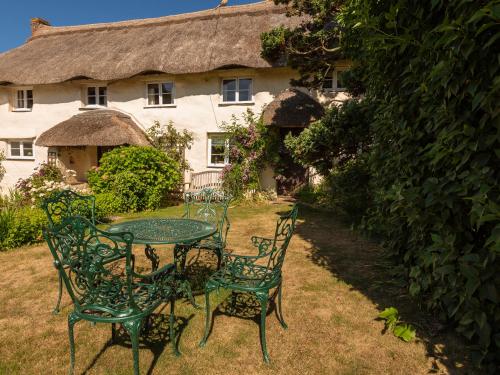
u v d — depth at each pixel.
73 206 4.73
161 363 2.52
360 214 6.71
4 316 3.23
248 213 8.57
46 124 13.52
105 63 12.34
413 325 2.96
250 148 11.03
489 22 1.79
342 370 2.43
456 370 2.40
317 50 8.14
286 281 4.00
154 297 2.44
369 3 2.81
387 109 3.27
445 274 2.47
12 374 2.40
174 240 2.98
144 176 9.06
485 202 1.99
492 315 2.20
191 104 12.07
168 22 14.51
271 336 2.87
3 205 9.01
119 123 11.36
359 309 3.30
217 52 11.40
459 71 2.10
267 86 11.33
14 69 13.34
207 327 2.78
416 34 2.67
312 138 6.52
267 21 12.37
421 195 2.62
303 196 10.42
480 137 2.04
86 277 2.20
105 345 2.76
